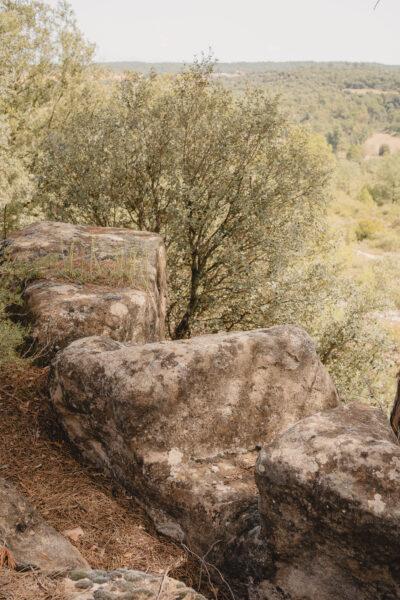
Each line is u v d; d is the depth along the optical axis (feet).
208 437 11.37
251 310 33.91
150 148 31.65
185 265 34.73
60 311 15.71
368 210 189.16
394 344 35.83
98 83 50.42
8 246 20.33
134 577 7.46
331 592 8.36
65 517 10.23
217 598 9.36
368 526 7.61
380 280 55.06
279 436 9.00
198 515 10.13
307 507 8.12
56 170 33.22
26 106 47.39
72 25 47.57
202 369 11.66
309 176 32.73
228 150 30.58
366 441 8.44
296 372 12.76
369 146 601.21
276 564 8.77
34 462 11.50
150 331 17.94
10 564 7.75
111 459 11.48
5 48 44.65
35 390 13.55
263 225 32.14
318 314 33.53
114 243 21.49
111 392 11.22
